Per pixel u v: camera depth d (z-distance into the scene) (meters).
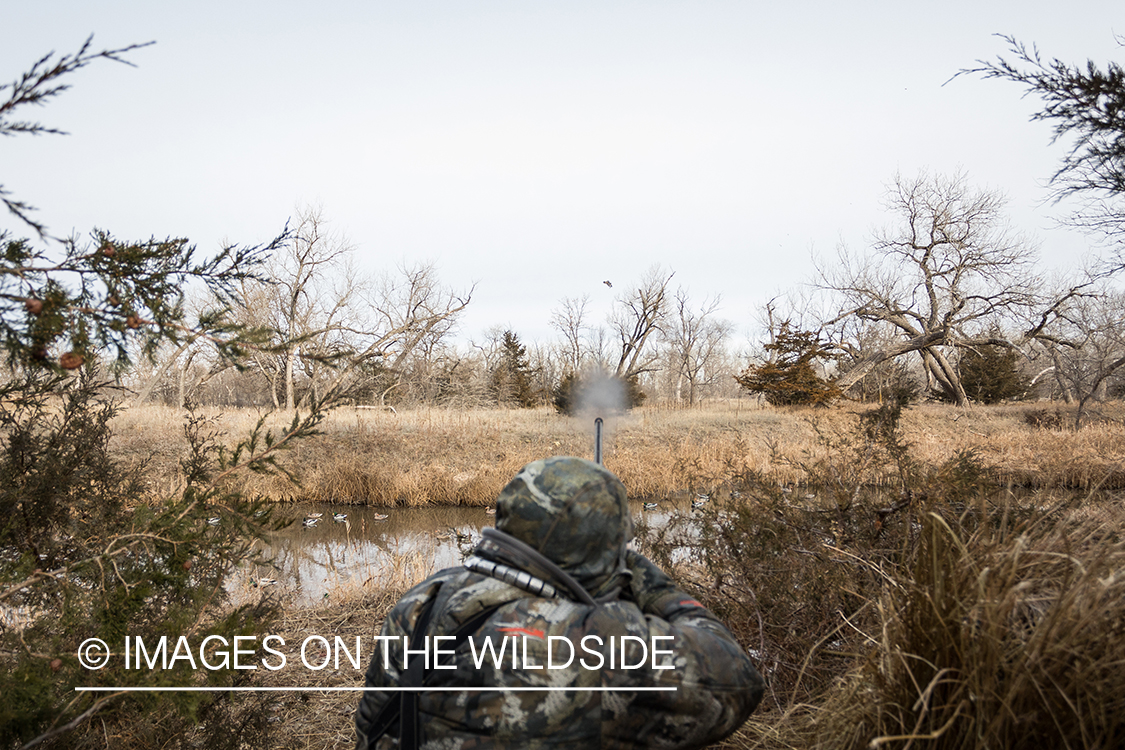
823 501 4.02
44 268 1.93
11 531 3.19
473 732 1.24
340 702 3.96
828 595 3.22
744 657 1.43
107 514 3.49
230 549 3.07
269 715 3.53
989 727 1.70
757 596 3.39
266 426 17.22
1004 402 34.12
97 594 2.59
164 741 2.92
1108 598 1.83
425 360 34.59
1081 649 1.72
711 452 16.02
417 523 13.86
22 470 3.36
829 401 27.91
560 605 1.30
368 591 6.83
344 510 14.84
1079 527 2.29
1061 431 21.06
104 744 2.73
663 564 3.85
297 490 15.29
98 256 2.00
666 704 1.28
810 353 29.09
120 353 2.04
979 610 1.88
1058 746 1.70
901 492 3.80
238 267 2.34
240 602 5.59
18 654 2.38
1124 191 4.64
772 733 2.67
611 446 18.75
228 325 2.23
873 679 2.28
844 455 4.44
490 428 20.47
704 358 58.88
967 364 37.06
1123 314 27.78
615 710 1.25
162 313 2.10
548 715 1.22
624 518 1.42
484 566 1.38
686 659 1.31
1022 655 1.76
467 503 15.90
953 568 2.04
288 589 7.34
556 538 1.33
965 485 3.64
